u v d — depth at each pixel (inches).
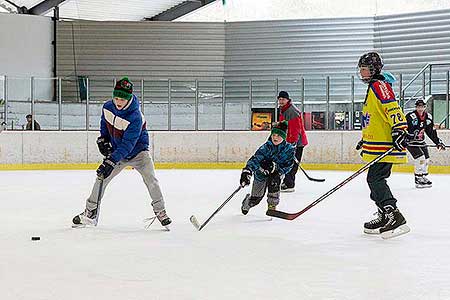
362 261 180.9
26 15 829.8
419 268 171.8
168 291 145.2
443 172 557.3
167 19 938.1
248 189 404.5
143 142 235.3
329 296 141.4
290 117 374.6
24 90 656.4
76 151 608.1
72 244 207.0
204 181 467.5
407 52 812.0
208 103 698.2
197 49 863.1
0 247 201.6
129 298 138.9
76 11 930.1
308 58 847.7
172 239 217.0
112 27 853.8
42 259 182.1
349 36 838.5
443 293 144.8
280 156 262.4
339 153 592.7
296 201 337.4
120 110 223.9
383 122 216.2
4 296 140.5
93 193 235.9
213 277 159.6
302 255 189.6
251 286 150.2
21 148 598.5
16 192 385.7
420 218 271.7
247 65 860.6
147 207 307.1
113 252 193.0
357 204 322.0
